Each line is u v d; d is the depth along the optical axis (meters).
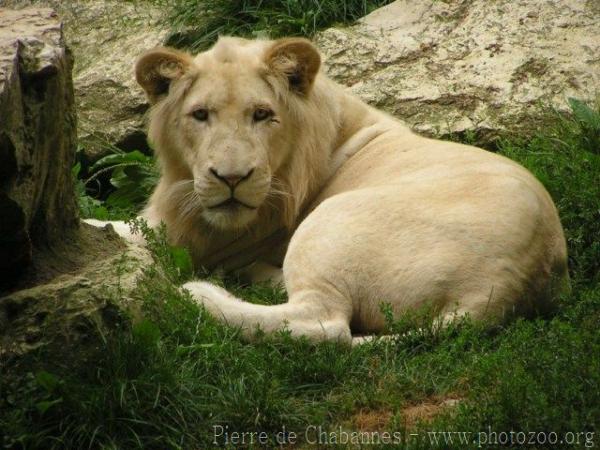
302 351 10.42
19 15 10.75
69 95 10.63
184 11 19.19
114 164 17.62
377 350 10.53
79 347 9.38
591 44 16.91
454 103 16.53
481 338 10.64
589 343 9.84
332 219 11.43
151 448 8.99
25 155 9.46
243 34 18.70
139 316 10.00
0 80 9.01
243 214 12.07
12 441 8.74
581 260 12.65
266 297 12.28
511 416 8.81
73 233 10.91
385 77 17.11
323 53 17.69
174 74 12.50
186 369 9.78
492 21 17.56
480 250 10.91
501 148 15.86
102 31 19.69
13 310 9.52
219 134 12.05
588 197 13.47
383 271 11.03
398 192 11.48
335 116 13.30
